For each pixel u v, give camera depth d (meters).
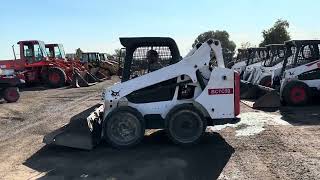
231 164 4.27
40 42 15.77
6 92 10.39
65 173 4.19
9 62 15.73
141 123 5.05
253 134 5.58
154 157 4.64
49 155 4.91
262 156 4.52
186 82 5.17
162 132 5.87
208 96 5.10
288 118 6.72
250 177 3.84
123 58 5.46
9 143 5.66
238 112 5.14
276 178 3.79
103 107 5.59
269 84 9.86
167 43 5.32
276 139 5.24
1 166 4.53
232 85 5.08
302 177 3.79
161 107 5.19
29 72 15.55
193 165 4.29
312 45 8.32
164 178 3.91
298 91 8.02
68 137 5.03
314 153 4.55
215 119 5.12
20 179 4.05
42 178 4.05
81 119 5.02
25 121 7.48
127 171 4.17
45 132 6.38
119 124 5.08
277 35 30.11
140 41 5.30
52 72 15.38
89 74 17.12
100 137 5.43
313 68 8.16
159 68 5.33
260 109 7.80
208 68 5.19
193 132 5.05
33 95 12.43
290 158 4.38
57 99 11.11
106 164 4.44
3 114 8.34
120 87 5.20
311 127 5.91
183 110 5.02
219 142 5.20
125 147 5.06
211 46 5.19
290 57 8.64
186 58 5.18
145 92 5.18
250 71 11.34
